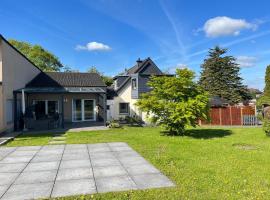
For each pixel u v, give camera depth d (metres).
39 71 31.00
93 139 16.16
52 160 10.62
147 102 17.72
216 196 6.47
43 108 27.62
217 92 45.72
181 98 17.56
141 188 7.14
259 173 8.42
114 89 32.28
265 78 34.50
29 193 6.92
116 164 9.82
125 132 20.00
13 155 11.64
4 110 18.55
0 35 17.44
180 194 6.63
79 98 29.12
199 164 9.59
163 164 9.66
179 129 17.88
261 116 23.06
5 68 18.95
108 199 6.44
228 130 21.61
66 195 6.74
